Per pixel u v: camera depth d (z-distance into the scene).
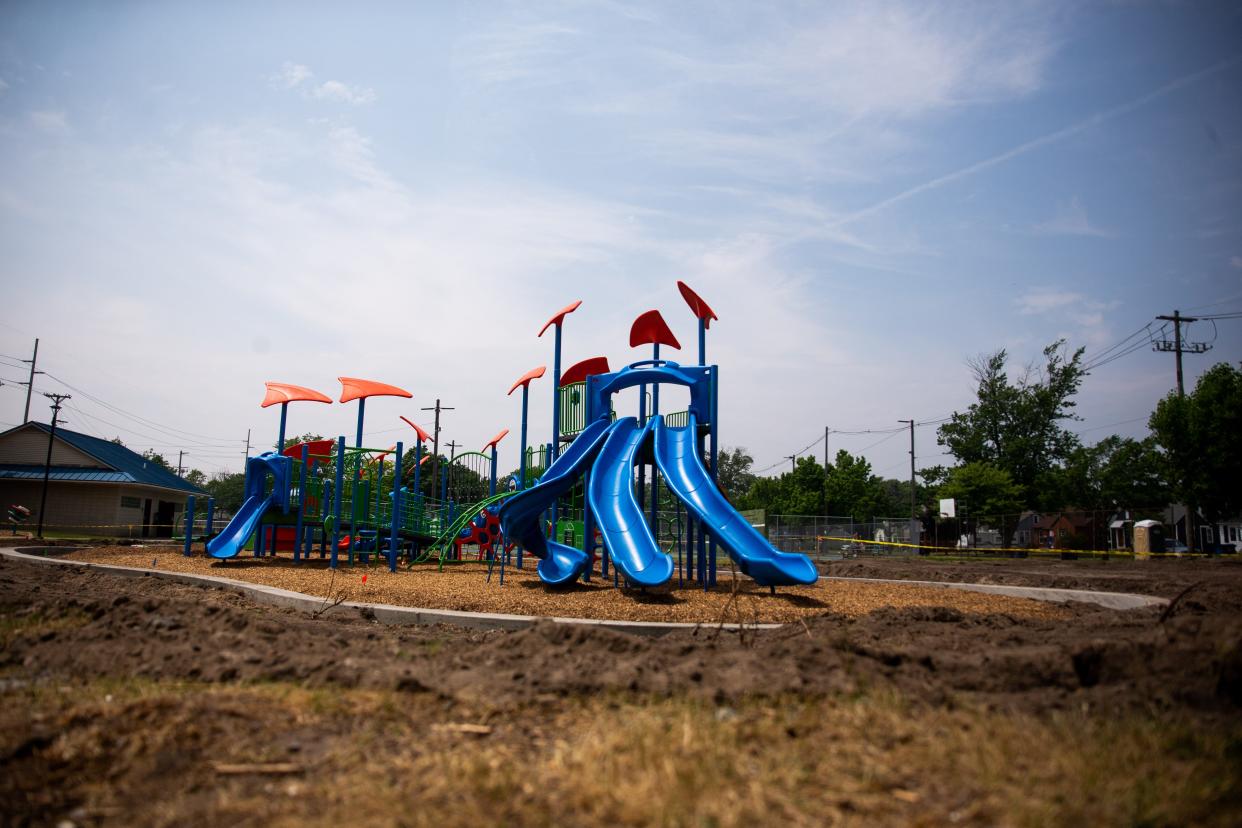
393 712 5.52
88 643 7.60
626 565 12.89
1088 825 3.61
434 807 3.91
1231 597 12.34
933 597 13.55
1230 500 44.62
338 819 3.79
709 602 12.12
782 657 6.77
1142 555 37.16
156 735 4.94
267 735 5.06
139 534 44.81
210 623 8.52
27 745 4.71
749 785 4.09
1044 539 51.00
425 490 51.38
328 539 23.11
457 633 9.60
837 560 35.41
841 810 3.81
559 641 7.50
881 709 5.33
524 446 20.78
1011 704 5.57
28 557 19.45
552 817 3.78
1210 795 3.90
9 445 43.12
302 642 7.79
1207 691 5.56
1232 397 43.12
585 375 20.03
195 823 3.84
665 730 4.92
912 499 58.59
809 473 69.50
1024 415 65.75
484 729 5.12
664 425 16.42
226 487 92.44
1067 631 8.62
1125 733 4.80
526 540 15.70
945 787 4.06
